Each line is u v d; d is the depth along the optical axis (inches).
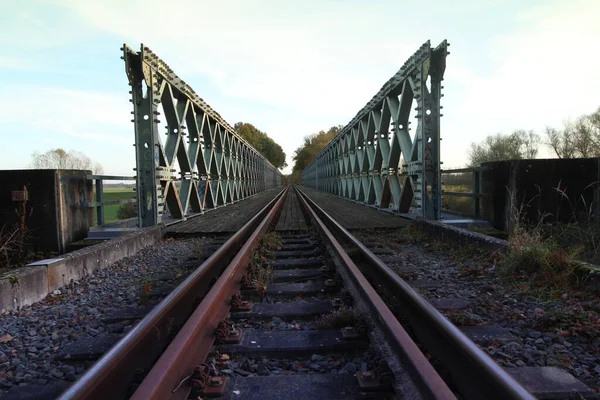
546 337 108.9
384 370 83.7
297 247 256.1
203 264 163.5
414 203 355.6
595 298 135.9
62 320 135.5
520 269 167.8
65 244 265.3
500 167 282.2
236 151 745.6
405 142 392.2
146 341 97.0
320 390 82.7
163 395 71.6
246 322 125.8
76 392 65.7
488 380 70.4
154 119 320.8
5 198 257.9
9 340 118.6
